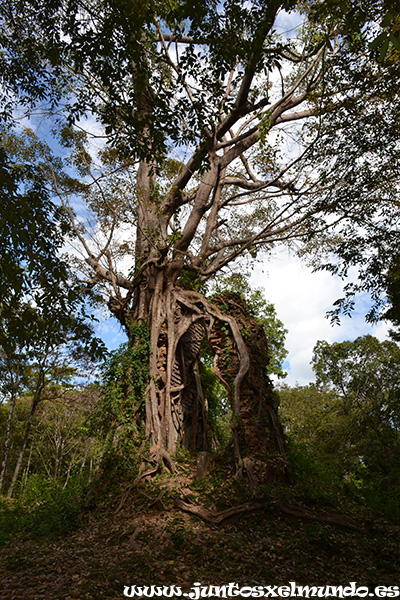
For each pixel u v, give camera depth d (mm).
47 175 15672
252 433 12016
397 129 10328
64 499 12156
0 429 35219
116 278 16156
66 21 7105
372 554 7898
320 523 9391
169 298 15266
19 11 8039
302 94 15875
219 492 10805
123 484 11703
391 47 8594
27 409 36781
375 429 29719
